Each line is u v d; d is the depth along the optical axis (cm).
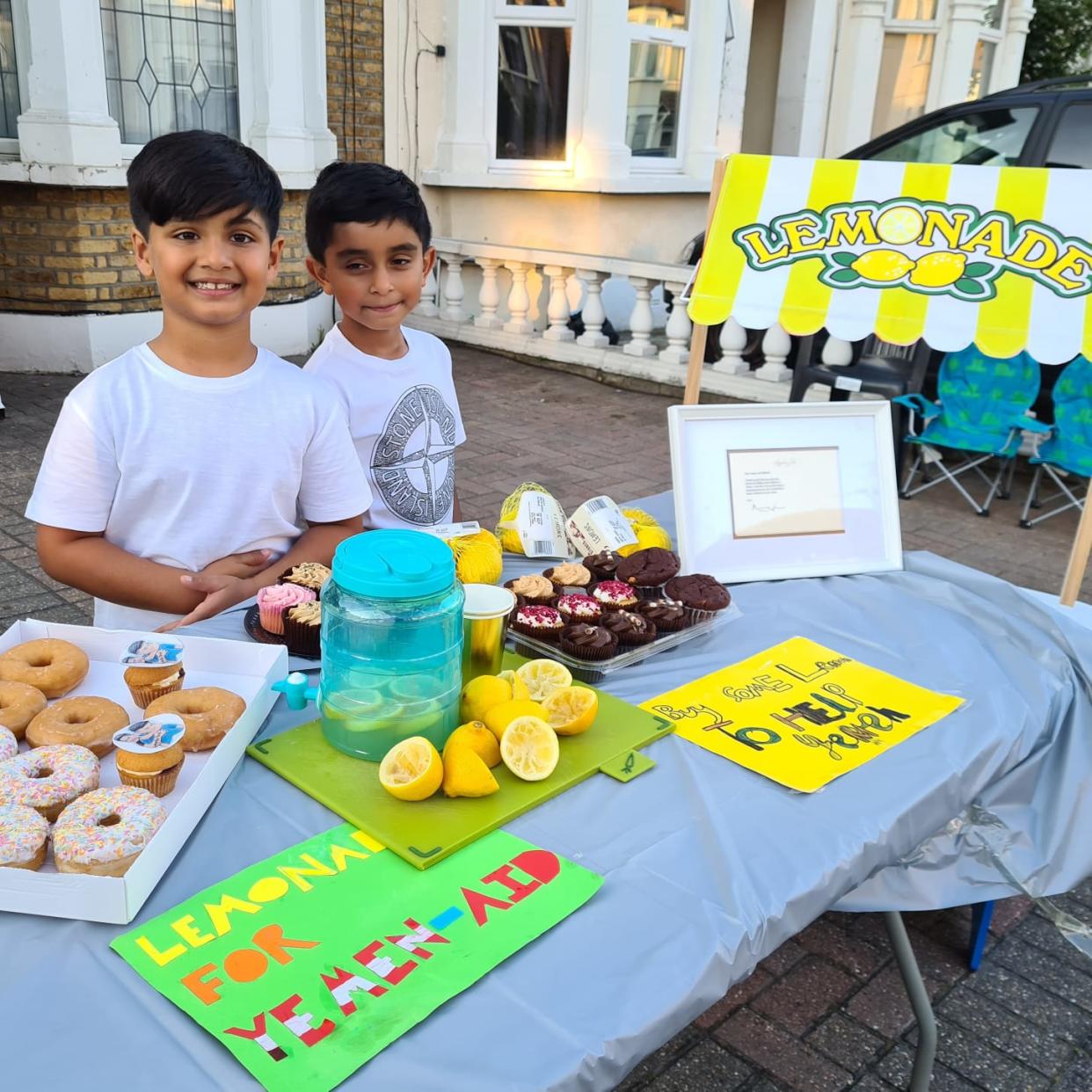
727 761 144
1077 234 216
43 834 111
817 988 235
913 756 148
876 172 232
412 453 228
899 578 217
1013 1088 211
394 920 108
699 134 968
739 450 213
